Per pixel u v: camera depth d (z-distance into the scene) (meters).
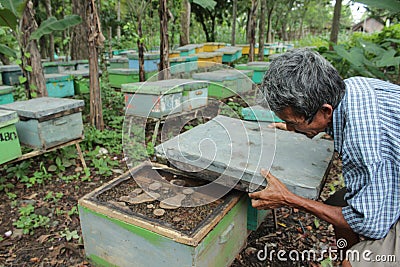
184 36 8.46
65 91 4.64
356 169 1.18
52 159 2.92
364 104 1.12
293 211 2.28
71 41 6.73
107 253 1.48
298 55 1.15
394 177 1.09
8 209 2.25
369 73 4.42
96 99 3.54
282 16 16.33
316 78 1.09
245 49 9.98
